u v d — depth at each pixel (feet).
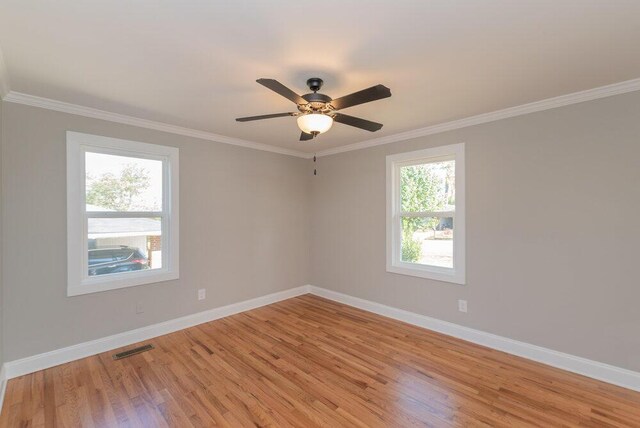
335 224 15.15
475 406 7.06
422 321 11.84
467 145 10.59
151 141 10.94
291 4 4.80
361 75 7.27
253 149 14.08
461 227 10.74
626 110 7.75
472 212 10.49
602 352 8.11
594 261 8.23
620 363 7.86
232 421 6.59
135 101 8.90
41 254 8.79
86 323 9.56
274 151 14.88
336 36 5.71
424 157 11.76
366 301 13.84
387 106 9.32
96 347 9.70
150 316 10.93
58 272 9.07
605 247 8.07
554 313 8.87
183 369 8.70
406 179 12.73
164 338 10.85
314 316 13.02
